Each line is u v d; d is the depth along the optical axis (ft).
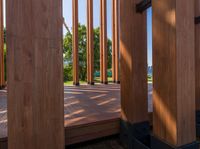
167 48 4.72
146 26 6.82
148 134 6.81
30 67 3.84
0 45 15.88
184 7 4.61
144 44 6.79
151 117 8.04
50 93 4.08
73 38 19.63
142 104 6.77
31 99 3.87
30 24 3.80
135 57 6.58
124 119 7.11
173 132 4.59
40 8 3.89
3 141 5.29
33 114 3.90
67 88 17.52
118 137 7.75
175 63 4.47
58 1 4.10
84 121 6.91
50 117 4.09
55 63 4.11
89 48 20.57
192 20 4.83
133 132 6.57
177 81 4.47
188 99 4.75
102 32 21.47
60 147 4.24
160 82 5.05
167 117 4.80
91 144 7.23
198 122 8.33
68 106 9.61
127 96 6.89
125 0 6.80
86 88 17.54
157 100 5.19
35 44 3.86
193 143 4.81
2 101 10.96
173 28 4.48
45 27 3.96
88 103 10.45
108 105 9.90
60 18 4.14
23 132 3.82
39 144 3.98
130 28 6.53
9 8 3.59
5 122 6.79
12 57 3.66
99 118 7.32
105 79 21.57
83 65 27.63
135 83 6.57
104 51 21.47
